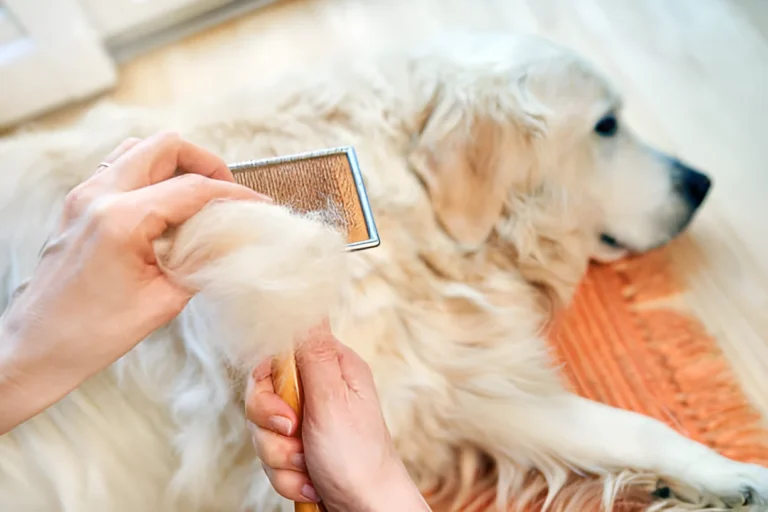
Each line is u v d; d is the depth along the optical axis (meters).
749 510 0.81
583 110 0.90
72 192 0.56
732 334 1.01
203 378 0.75
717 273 1.07
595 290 1.06
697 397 0.95
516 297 0.93
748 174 1.17
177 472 0.75
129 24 1.53
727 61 1.34
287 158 0.70
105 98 1.50
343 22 1.56
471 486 0.89
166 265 0.54
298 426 0.59
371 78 0.92
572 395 0.90
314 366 0.59
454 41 0.97
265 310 0.49
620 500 0.85
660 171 0.97
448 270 0.88
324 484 0.58
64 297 0.53
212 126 0.88
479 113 0.87
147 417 0.75
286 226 0.53
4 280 0.75
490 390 0.85
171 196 0.54
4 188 0.80
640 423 0.85
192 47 1.56
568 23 1.46
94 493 0.71
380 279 0.83
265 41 1.55
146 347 0.75
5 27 1.34
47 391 0.56
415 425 0.84
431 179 0.87
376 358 0.81
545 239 0.95
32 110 1.47
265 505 0.77
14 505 0.68
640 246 1.01
